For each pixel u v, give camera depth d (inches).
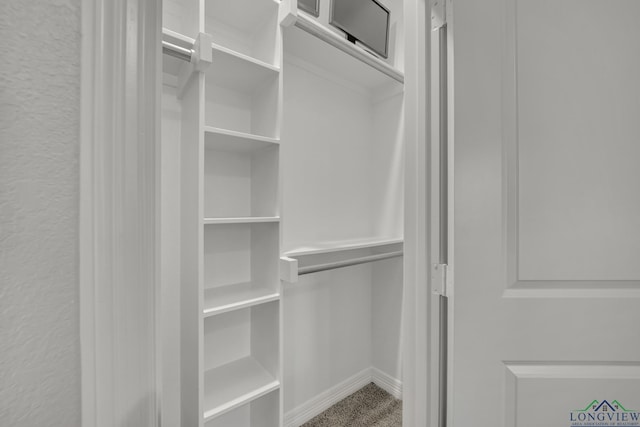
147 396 13.1
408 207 39.3
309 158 68.0
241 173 55.7
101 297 11.9
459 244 32.0
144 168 12.9
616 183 30.5
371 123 82.5
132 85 12.5
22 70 10.7
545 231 31.2
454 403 31.9
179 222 47.8
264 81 51.3
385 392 77.9
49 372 11.4
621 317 30.4
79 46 11.7
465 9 32.4
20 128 10.7
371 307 82.7
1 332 10.5
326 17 65.0
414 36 38.6
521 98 31.5
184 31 44.9
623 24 30.4
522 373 31.1
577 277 30.8
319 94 69.5
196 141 40.4
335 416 68.6
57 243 11.5
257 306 54.4
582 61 30.8
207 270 51.9
